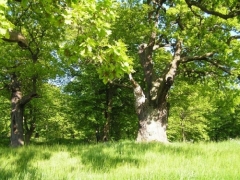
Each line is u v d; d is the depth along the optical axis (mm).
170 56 23328
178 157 7609
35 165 6863
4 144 34719
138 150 9383
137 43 23234
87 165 6715
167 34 16422
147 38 20328
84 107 26500
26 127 35406
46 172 5516
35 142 37281
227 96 17578
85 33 4367
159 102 16281
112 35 19281
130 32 19125
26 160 7797
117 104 27609
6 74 21719
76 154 8711
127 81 25984
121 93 27547
